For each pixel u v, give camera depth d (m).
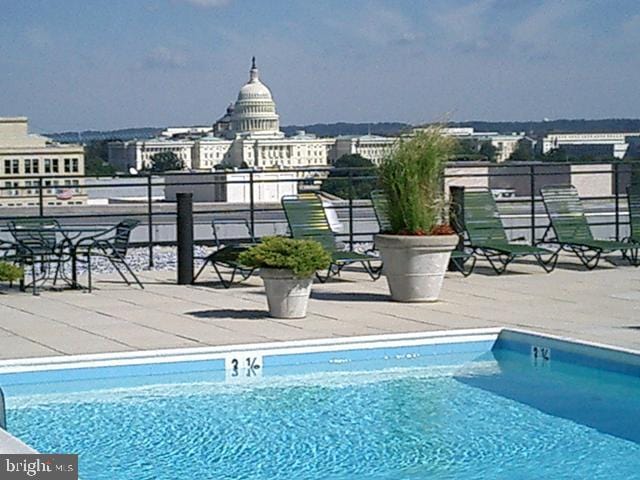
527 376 8.95
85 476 6.29
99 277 14.05
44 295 12.34
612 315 10.70
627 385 8.62
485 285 12.96
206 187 18.77
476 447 6.90
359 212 18.27
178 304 11.60
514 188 17.44
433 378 8.88
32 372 8.48
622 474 6.31
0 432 4.84
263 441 7.05
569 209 14.84
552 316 10.68
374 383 8.72
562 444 6.94
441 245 11.48
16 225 13.15
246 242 15.05
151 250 15.16
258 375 9.03
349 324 10.27
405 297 11.59
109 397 8.21
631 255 15.52
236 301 11.81
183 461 6.61
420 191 11.56
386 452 6.79
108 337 9.58
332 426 7.44
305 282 10.59
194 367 8.93
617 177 16.48
